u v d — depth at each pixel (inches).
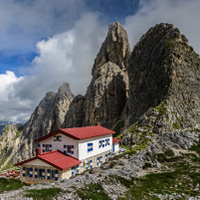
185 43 4153.5
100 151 1739.7
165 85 3543.3
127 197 678.5
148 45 4955.7
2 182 917.8
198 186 790.5
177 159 1135.0
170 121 2721.5
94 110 6254.9
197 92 3503.9
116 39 7406.5
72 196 621.6
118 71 6717.5
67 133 1465.3
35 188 690.2
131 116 4547.2
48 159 1301.7
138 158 1155.9
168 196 705.6
